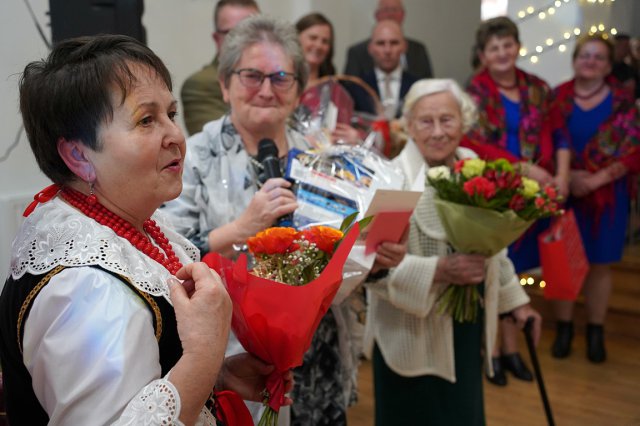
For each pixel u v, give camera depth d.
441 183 1.99
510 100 3.34
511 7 3.84
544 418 2.82
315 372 1.81
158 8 3.51
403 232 1.88
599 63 3.39
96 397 0.86
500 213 1.91
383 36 3.92
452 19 5.88
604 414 2.81
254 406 1.68
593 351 3.46
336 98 2.62
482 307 2.20
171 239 1.26
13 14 2.57
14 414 1.01
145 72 1.00
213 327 0.93
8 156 2.63
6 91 2.58
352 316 1.97
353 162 1.79
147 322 0.93
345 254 1.10
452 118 2.17
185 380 0.90
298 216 1.66
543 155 3.33
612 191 3.47
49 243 0.96
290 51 1.83
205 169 1.81
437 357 2.12
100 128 0.97
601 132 3.46
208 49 3.83
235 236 1.61
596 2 3.49
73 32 2.18
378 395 2.27
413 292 2.04
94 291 0.90
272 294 1.10
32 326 0.91
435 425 2.19
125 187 1.01
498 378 3.19
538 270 4.18
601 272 3.49
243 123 1.83
